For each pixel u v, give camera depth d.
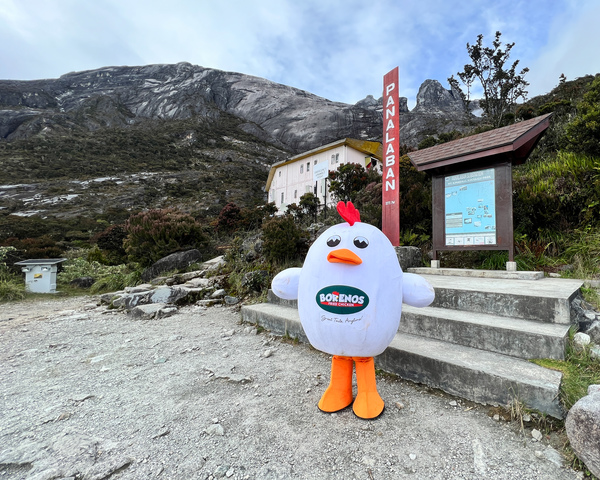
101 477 1.65
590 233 4.65
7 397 2.66
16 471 1.74
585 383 2.03
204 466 1.73
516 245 5.29
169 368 3.21
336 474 1.63
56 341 4.32
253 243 8.10
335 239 2.06
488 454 1.73
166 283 7.70
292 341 3.83
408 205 6.77
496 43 14.63
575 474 1.56
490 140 4.95
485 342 2.67
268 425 2.10
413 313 3.21
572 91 13.62
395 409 2.23
